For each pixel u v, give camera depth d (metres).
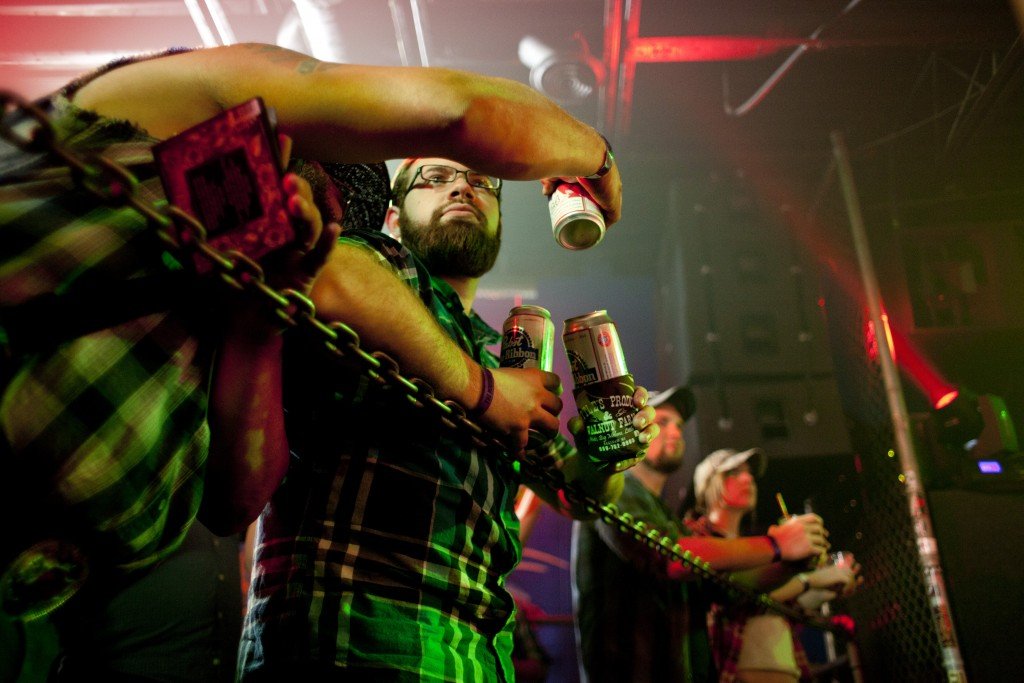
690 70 4.32
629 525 1.47
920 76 4.34
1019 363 4.40
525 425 1.07
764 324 4.48
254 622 0.99
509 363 1.25
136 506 0.72
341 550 0.98
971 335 4.32
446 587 1.00
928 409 4.30
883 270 4.52
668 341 5.27
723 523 3.20
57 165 0.72
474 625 1.05
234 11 3.80
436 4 3.88
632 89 4.14
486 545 1.09
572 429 1.25
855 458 4.00
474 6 3.89
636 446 1.19
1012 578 3.08
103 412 0.70
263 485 0.94
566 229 1.22
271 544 1.03
